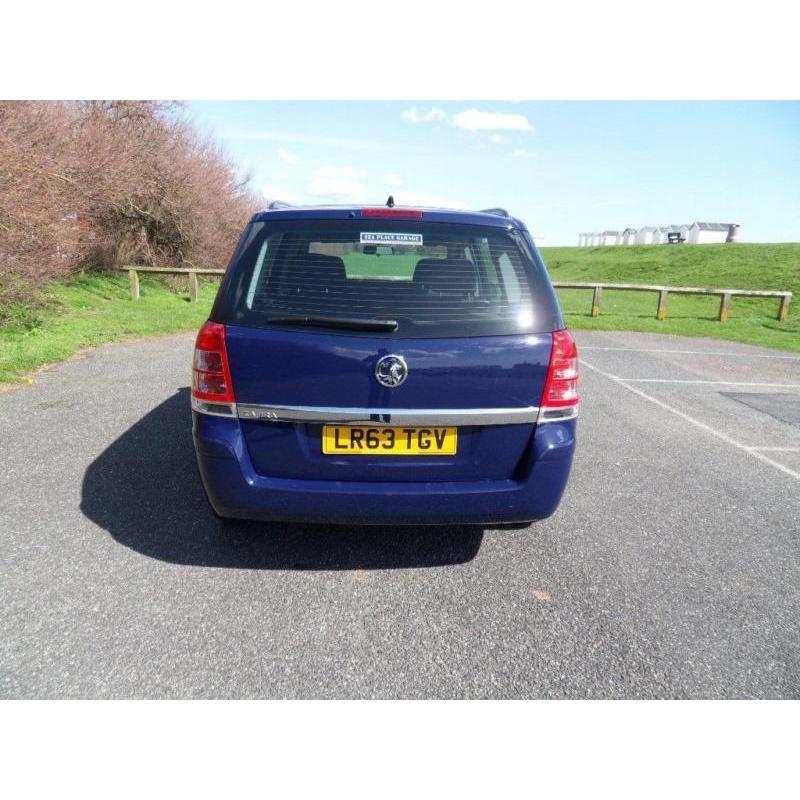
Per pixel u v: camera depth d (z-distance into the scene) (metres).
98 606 2.62
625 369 8.89
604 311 17.59
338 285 2.59
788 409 6.78
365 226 2.66
